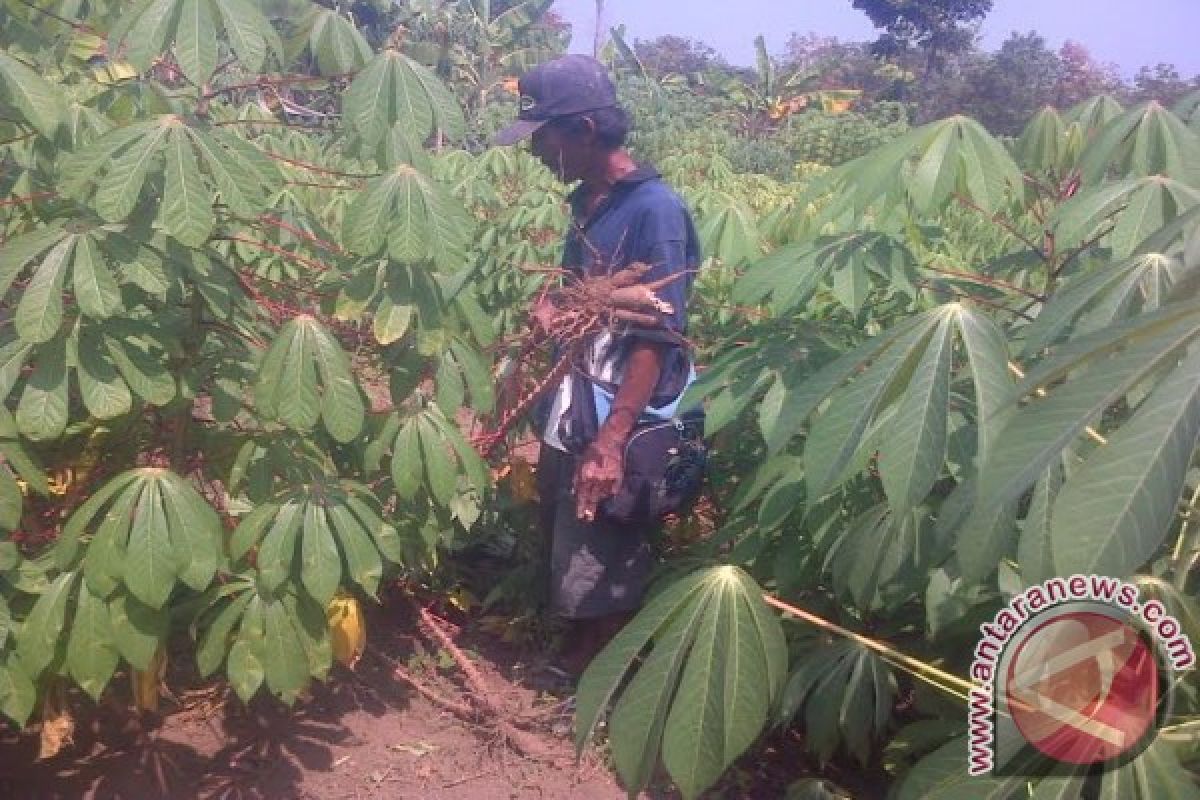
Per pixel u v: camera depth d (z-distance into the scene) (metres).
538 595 3.05
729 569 1.55
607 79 2.55
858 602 1.99
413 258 1.93
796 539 2.34
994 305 2.25
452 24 12.67
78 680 1.76
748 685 1.49
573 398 2.57
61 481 2.14
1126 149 2.29
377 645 2.84
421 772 2.36
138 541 1.72
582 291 2.42
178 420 2.07
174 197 1.71
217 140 1.80
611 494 2.43
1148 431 0.96
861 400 1.47
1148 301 1.55
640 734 1.49
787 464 2.17
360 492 2.07
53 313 1.65
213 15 1.83
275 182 1.85
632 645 1.55
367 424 2.35
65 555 1.75
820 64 28.77
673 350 2.56
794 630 2.42
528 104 2.58
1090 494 0.97
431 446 2.14
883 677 2.14
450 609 3.10
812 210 2.91
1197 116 2.43
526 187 4.67
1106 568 0.95
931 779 1.52
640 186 2.54
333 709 2.55
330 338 1.91
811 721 2.16
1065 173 2.90
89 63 2.70
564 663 2.86
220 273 2.01
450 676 2.76
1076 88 26.22
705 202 3.46
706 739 1.47
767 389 2.29
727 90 21.08
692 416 2.62
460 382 2.22
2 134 2.14
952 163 1.98
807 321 2.56
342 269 2.28
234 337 2.11
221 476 2.20
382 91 2.07
